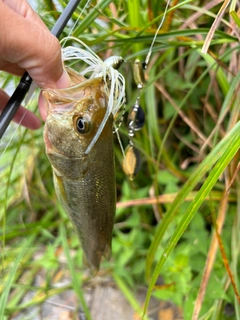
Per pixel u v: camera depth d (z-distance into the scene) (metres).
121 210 0.47
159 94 0.48
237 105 0.34
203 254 0.41
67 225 0.52
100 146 0.26
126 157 0.31
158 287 0.38
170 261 0.42
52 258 0.47
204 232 0.41
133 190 0.49
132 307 0.46
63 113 0.25
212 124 0.45
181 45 0.34
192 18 0.37
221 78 0.37
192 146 0.46
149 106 0.42
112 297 0.48
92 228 0.32
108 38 0.38
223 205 0.38
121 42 0.34
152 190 0.48
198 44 0.34
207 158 0.27
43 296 0.48
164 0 0.38
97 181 0.28
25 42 0.22
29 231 0.49
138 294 0.47
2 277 0.51
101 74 0.25
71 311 0.47
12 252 0.53
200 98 0.45
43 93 0.25
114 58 0.26
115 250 0.45
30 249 0.53
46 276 0.51
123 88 0.26
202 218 0.42
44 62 0.23
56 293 0.48
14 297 0.49
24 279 0.51
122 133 0.46
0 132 0.24
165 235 0.44
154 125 0.42
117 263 0.46
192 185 0.28
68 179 0.28
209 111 0.43
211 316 0.38
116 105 0.26
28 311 0.48
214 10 0.40
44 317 0.47
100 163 0.27
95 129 0.25
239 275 0.39
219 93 0.45
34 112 0.44
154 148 0.49
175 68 0.46
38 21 0.25
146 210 0.51
